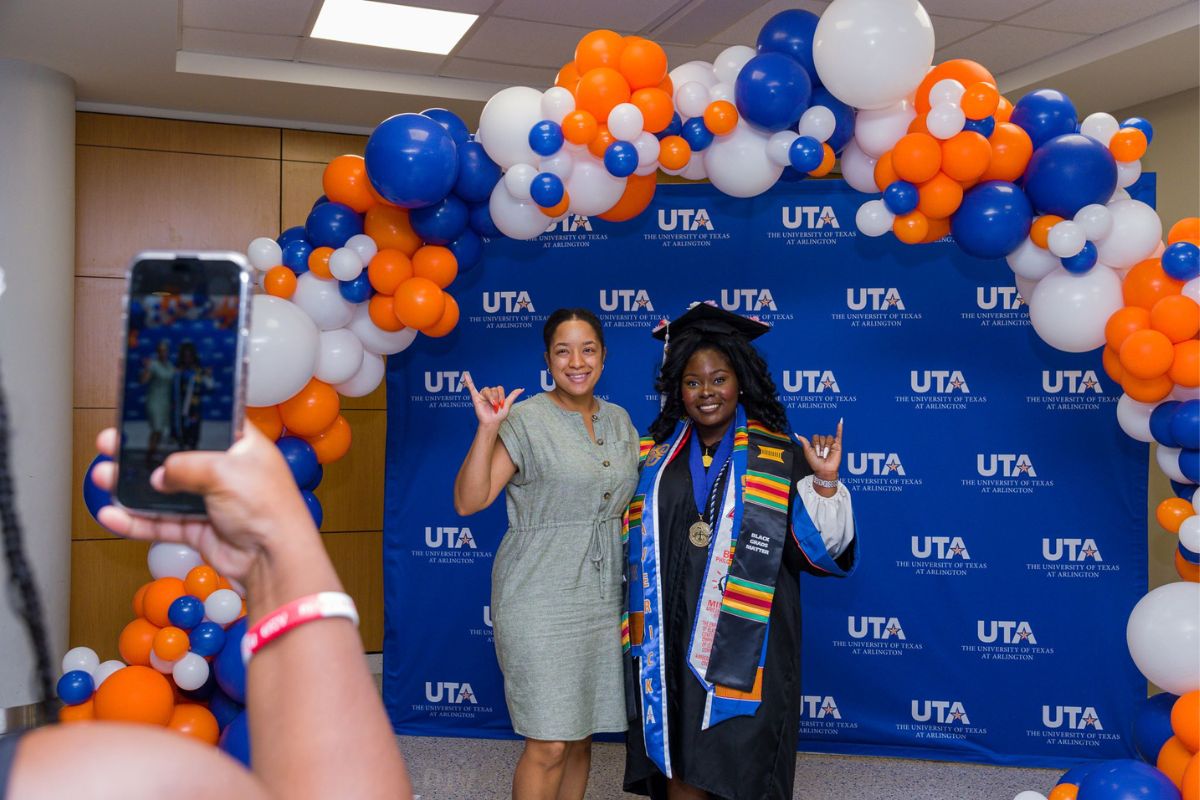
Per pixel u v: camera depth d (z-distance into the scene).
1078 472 3.81
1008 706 3.86
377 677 5.47
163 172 5.32
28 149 4.44
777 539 2.77
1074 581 3.81
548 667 2.79
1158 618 2.59
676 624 2.81
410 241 2.94
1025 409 3.84
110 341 5.20
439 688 4.14
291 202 5.56
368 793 0.50
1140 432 2.94
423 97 5.21
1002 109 2.87
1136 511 3.77
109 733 0.40
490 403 2.86
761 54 2.79
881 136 2.83
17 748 0.38
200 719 2.74
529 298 4.04
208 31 4.52
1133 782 2.44
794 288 3.95
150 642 2.80
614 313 4.02
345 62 4.97
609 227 4.01
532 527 2.91
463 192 2.91
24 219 4.41
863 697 3.95
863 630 3.94
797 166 2.77
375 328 3.05
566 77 2.88
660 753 2.77
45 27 4.07
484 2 4.26
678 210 3.99
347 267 2.85
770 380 2.94
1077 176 2.69
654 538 2.86
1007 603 3.86
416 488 4.11
